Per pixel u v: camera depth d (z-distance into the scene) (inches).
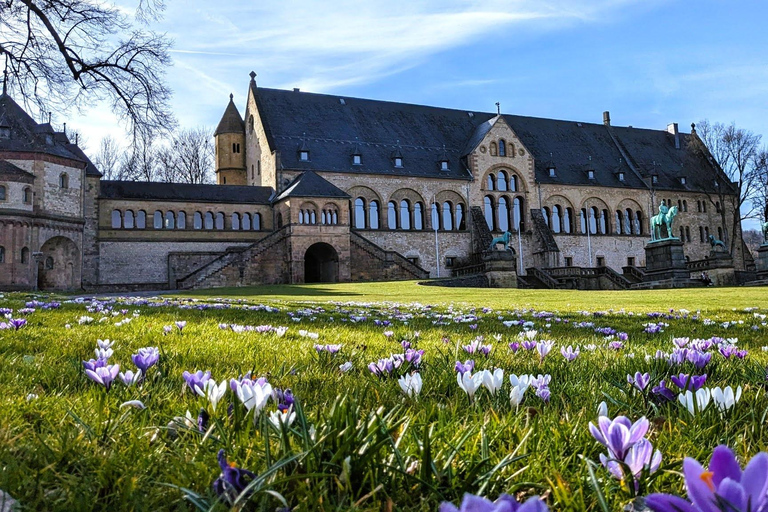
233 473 71.1
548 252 2598.4
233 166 2746.1
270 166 2383.1
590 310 645.9
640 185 2974.9
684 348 189.5
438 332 339.3
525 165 2741.1
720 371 178.5
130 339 267.6
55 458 93.5
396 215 2522.1
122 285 2090.3
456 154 2731.3
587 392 152.8
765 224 2228.1
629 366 187.8
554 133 3056.1
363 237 2228.1
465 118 2938.0
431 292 1407.5
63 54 975.6
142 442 102.1
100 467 89.7
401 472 81.0
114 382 143.3
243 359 213.3
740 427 113.9
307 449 83.9
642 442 72.7
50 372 172.9
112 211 2154.3
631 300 979.3
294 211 2126.0
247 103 2709.2
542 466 92.1
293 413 94.7
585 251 2812.5
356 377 179.5
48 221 1932.8
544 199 2768.2
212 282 2018.9
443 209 2603.3
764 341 300.2
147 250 2177.7
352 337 308.2
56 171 1974.7
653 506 42.7
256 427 103.7
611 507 76.3
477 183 2647.6
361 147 2549.2
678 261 2052.2
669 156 3216.0
